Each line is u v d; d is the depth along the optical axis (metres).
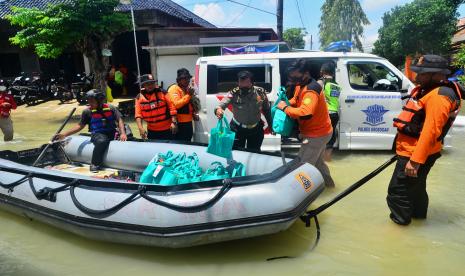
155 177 4.01
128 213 3.47
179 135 5.93
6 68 17.72
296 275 3.28
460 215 4.30
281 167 3.77
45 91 16.44
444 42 23.36
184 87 5.82
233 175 3.86
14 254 3.78
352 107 6.51
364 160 6.45
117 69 17.86
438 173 5.74
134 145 5.25
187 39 14.08
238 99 4.84
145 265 3.51
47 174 4.15
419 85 3.70
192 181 3.81
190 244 3.46
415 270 3.29
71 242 3.98
